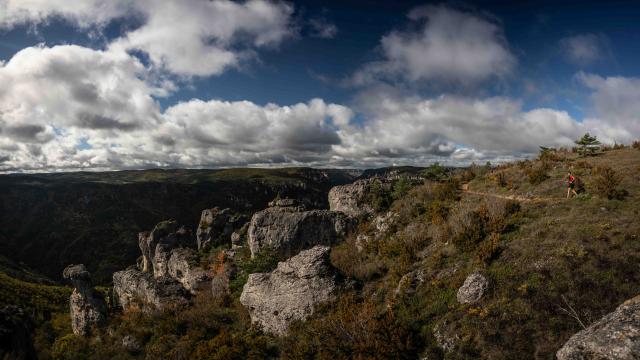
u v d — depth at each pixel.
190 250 57.41
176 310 37.94
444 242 27.58
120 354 32.41
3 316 16.28
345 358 18.86
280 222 47.84
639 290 15.30
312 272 29.23
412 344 18.08
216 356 24.77
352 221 47.97
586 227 20.70
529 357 14.62
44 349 43.22
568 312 15.34
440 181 46.88
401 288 23.28
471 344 16.30
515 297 17.56
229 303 37.34
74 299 43.31
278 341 26.19
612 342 10.69
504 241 22.70
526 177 34.12
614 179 26.09
